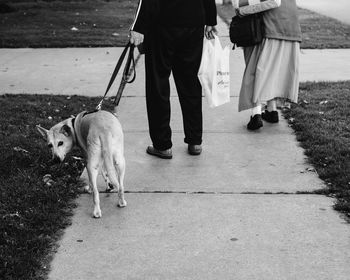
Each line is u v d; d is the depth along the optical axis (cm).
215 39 539
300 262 359
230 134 602
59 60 979
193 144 543
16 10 1695
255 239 388
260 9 559
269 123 631
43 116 654
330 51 1020
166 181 488
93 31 1255
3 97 743
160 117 522
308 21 1395
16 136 579
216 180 488
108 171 407
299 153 542
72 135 435
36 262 356
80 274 350
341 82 786
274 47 578
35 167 505
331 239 386
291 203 440
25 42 1123
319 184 472
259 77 581
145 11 471
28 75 877
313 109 658
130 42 478
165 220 418
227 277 344
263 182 480
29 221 409
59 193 454
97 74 873
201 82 539
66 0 2047
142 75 865
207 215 424
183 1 495
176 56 517
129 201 450
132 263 362
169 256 369
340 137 563
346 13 1647
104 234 399
